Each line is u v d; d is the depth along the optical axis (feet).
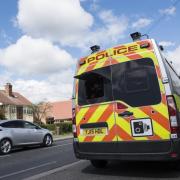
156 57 24.09
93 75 26.84
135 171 27.35
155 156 23.31
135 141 24.11
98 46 27.55
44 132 59.57
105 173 27.30
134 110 24.35
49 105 233.96
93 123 26.27
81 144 26.86
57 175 27.86
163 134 23.15
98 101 26.18
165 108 23.26
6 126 52.65
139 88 24.44
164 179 23.99
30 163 36.99
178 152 22.80
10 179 27.99
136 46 25.07
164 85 23.49
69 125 129.90
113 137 25.11
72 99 27.91
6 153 50.75
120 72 25.45
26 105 203.51
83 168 30.55
